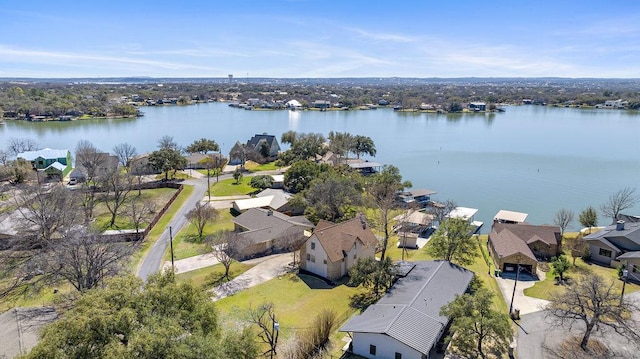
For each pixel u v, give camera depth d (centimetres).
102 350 2061
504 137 17112
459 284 4209
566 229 7225
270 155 13212
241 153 12225
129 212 6925
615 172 11044
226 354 2294
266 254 5625
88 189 8038
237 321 3756
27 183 8031
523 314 3997
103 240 4522
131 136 17262
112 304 2352
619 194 8350
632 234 5288
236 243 5234
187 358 2083
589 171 11200
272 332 3312
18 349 2778
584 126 19975
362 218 5788
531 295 4422
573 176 10731
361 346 3344
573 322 3544
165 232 6306
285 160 12019
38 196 5766
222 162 11425
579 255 5584
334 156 11488
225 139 17012
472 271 4872
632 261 4894
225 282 4666
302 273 4966
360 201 7019
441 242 5062
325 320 3566
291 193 8569
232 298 4275
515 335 3609
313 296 4378
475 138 16925
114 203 7512
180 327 2297
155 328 2173
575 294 3531
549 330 3681
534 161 12519
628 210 8244
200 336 2286
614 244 5344
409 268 4612
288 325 3741
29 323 3155
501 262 5066
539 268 5225
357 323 3462
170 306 2511
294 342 3419
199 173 10881
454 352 3356
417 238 6322
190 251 5588
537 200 8856
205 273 4906
